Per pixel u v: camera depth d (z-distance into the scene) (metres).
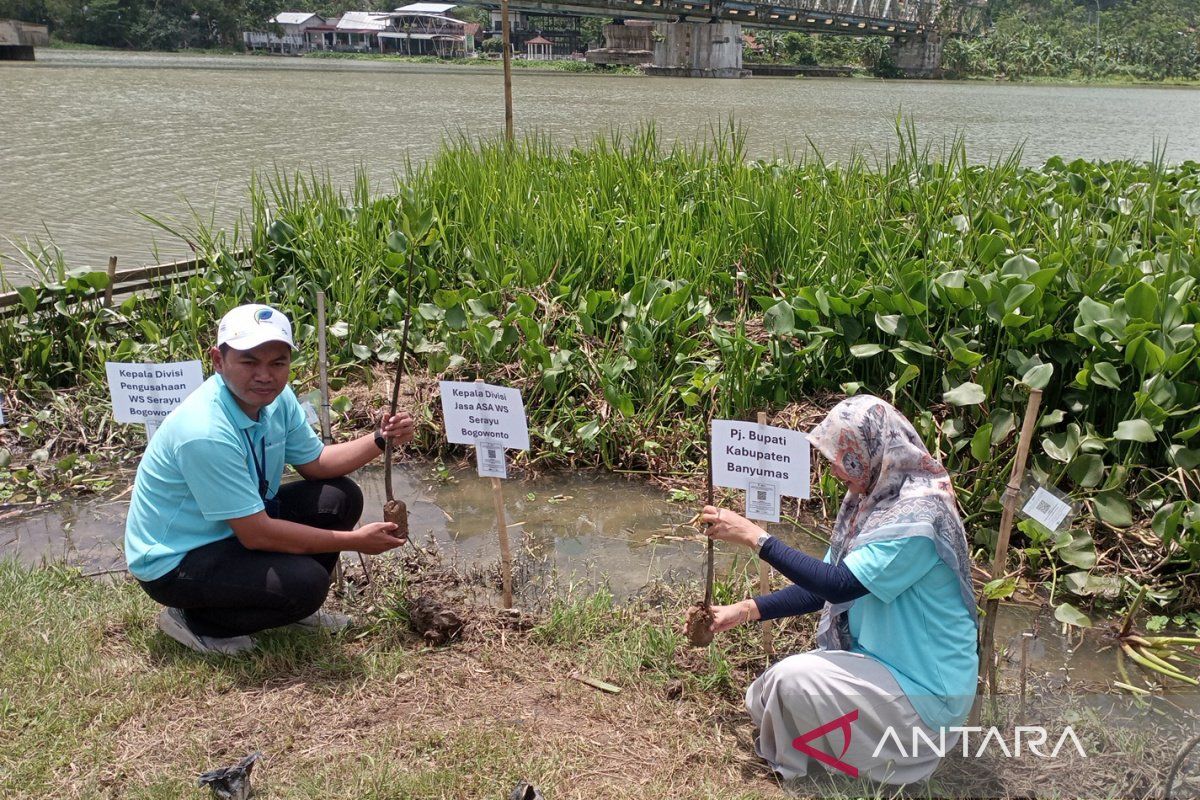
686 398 5.88
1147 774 3.32
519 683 3.78
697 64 55.81
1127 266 5.79
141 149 17.67
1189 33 78.81
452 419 4.17
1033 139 21.05
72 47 84.69
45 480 5.64
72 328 6.80
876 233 7.14
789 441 3.48
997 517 5.07
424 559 4.70
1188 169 10.38
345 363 6.78
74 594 4.27
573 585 4.55
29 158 16.61
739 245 7.30
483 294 6.80
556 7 51.00
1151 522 4.65
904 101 35.56
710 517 3.39
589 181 8.80
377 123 22.34
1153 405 4.83
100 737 3.37
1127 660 4.20
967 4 72.06
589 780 3.25
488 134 19.25
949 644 3.14
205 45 91.94
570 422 6.09
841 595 3.11
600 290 7.01
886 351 5.93
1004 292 5.47
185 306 6.97
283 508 4.14
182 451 3.62
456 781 3.20
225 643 3.89
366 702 3.62
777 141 18.36
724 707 3.67
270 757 3.32
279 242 7.75
